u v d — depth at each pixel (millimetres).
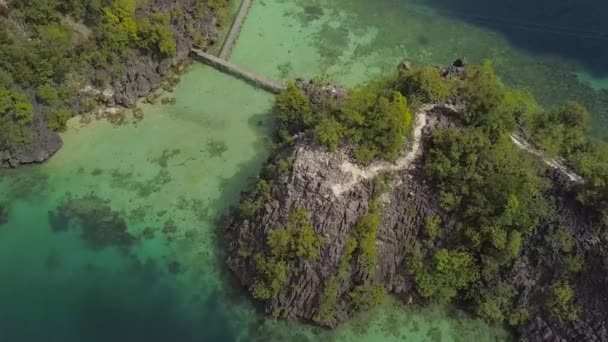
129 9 54469
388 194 44812
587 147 48469
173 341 43562
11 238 48375
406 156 45719
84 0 53938
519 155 44938
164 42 55375
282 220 43812
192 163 52812
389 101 46656
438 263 43625
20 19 52281
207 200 50781
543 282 43594
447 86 49062
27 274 46719
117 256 47844
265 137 54719
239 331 44250
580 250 42625
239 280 46312
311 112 50438
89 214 49781
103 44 54156
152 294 46031
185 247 48375
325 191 43469
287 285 43469
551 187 44094
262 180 46219
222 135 54719
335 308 43812
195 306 45469
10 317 44406
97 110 55344
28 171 51562
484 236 43062
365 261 42781
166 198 50750
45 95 51562
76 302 45406
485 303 43906
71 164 52156
